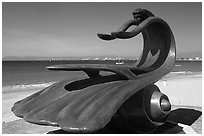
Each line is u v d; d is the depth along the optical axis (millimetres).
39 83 22875
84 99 3447
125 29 4055
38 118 3227
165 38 4617
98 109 3135
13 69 55844
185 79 21516
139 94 3932
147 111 3998
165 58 4508
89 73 4418
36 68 60562
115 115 3975
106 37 3914
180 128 4605
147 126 4016
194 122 5723
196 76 25625
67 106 3338
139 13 4395
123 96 3289
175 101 9898
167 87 15211
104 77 4289
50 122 3094
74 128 2875
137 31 3814
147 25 4039
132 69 3990
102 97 3346
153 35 4727
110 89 3527
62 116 3141
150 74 4059
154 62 4602
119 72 3682
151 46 4812
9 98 12016
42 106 3674
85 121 2955
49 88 4207
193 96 11344
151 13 4598
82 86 4105
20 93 14195
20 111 3744
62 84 4234
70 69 3807
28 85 20281
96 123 2910
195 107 7367
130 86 3557
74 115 3098
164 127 4613
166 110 4039
